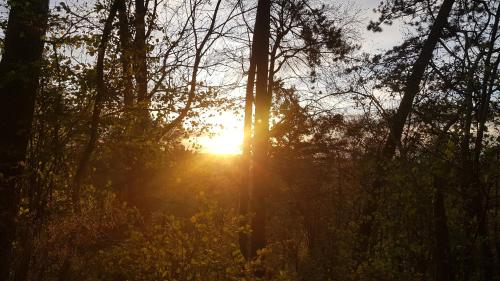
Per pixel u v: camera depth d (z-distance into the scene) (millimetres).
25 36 7344
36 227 6742
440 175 7410
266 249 7680
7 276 6547
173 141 10180
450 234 7566
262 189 14672
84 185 7605
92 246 7445
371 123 10742
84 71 7086
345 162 14938
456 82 8953
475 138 7438
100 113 7797
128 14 7977
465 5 10844
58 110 6984
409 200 7738
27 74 7020
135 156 9281
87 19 7531
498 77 7562
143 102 8203
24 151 7141
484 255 7492
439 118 8312
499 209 7844
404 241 8070
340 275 11828
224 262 7164
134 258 7367
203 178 11469
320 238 19359
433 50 12859
